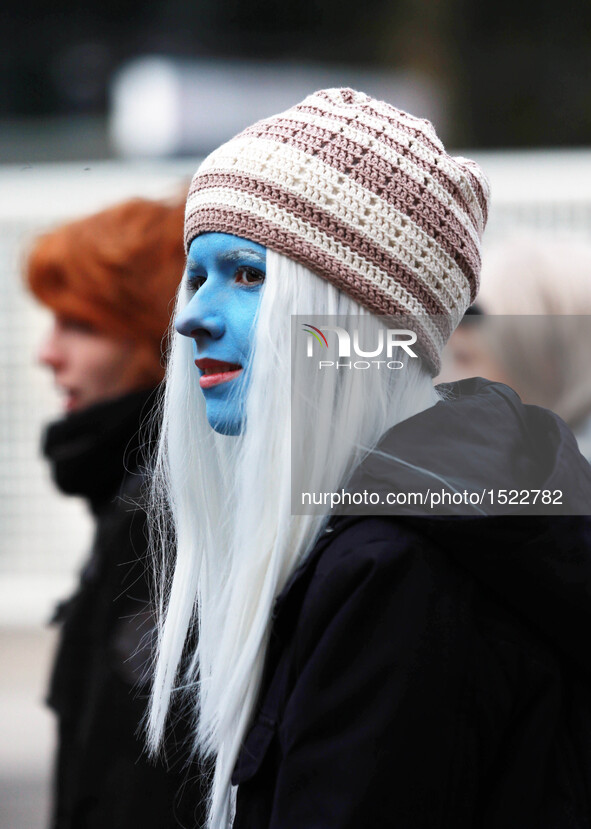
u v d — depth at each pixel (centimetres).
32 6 1236
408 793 191
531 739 203
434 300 222
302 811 193
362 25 1229
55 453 380
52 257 383
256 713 221
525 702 205
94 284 381
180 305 242
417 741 192
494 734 201
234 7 1231
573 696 213
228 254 218
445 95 1224
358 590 196
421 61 1227
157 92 1243
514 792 201
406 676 192
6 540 1019
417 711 192
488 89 1215
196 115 1248
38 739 836
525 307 392
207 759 267
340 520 211
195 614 262
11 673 959
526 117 1211
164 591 296
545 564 199
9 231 1005
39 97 1252
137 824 275
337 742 194
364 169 216
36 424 1010
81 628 345
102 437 373
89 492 379
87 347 387
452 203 224
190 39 1242
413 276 218
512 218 910
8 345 1005
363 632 196
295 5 1227
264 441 216
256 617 218
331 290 214
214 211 219
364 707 194
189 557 245
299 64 1241
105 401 379
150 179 1052
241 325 218
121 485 366
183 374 245
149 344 386
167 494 258
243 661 218
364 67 1238
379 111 225
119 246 382
